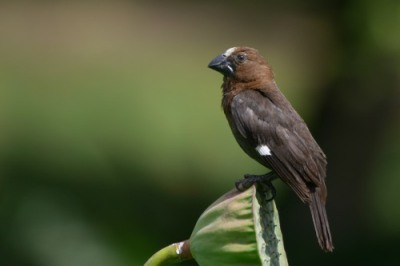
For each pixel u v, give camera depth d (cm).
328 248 788
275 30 2203
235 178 1825
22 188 1228
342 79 1464
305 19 1803
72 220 1173
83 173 1502
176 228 1469
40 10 2772
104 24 2738
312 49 1880
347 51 1430
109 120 2123
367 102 1456
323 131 1505
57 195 1245
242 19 2366
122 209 1377
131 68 2542
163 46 2639
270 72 898
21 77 2391
